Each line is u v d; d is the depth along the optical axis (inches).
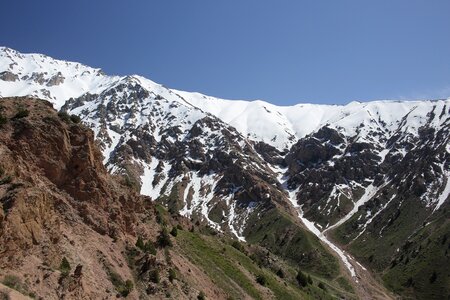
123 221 3831.2
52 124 3513.8
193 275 4352.9
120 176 4569.4
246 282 5329.7
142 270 3538.4
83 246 3152.1
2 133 3203.7
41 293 2386.8
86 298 2696.9
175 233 5196.9
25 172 3102.9
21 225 2541.8
